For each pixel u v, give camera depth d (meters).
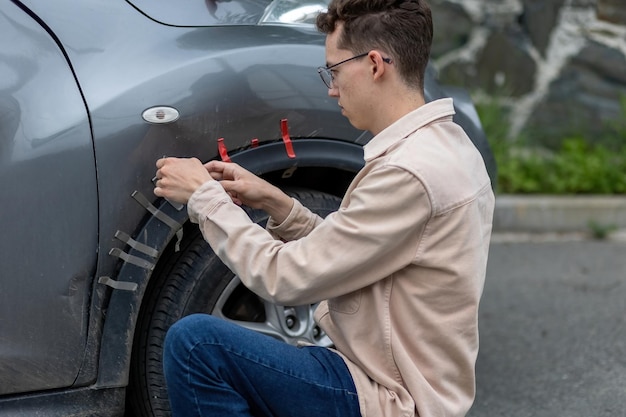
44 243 2.32
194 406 2.05
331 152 2.70
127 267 2.41
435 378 2.04
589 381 3.55
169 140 2.43
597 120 6.34
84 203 2.34
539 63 6.31
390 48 2.05
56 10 2.39
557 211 5.77
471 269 1.99
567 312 4.31
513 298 4.52
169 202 2.44
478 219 2.02
